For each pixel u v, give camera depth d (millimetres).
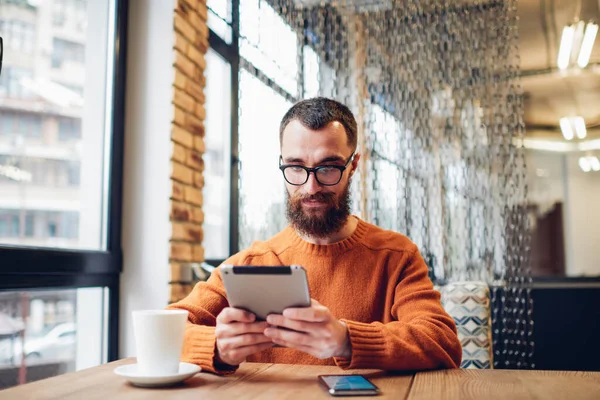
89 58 1930
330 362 1222
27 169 1630
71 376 943
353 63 3045
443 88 3059
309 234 1226
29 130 1643
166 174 2045
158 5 2111
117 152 2014
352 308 1250
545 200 3752
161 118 2068
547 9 3734
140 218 2051
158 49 2096
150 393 812
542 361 3342
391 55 3059
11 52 1572
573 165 3732
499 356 2912
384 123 3010
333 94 2941
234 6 2697
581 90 3750
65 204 1794
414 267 1286
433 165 3039
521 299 2990
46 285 1589
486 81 3025
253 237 2676
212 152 2600
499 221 2998
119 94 2033
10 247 1431
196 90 2256
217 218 2643
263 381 899
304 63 2932
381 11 3057
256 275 852
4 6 1550
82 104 1891
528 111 3811
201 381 900
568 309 3363
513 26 2977
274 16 2830
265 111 2744
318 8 2979
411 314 1136
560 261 3678
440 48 3031
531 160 3801
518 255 2973
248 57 2713
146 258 2027
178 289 2043
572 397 767
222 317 918
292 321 884
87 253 1788
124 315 2021
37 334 1635
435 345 1000
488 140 3043
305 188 1167
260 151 2715
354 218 1370
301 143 1162
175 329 863
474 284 1716
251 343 915
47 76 1726
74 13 1854
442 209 3023
